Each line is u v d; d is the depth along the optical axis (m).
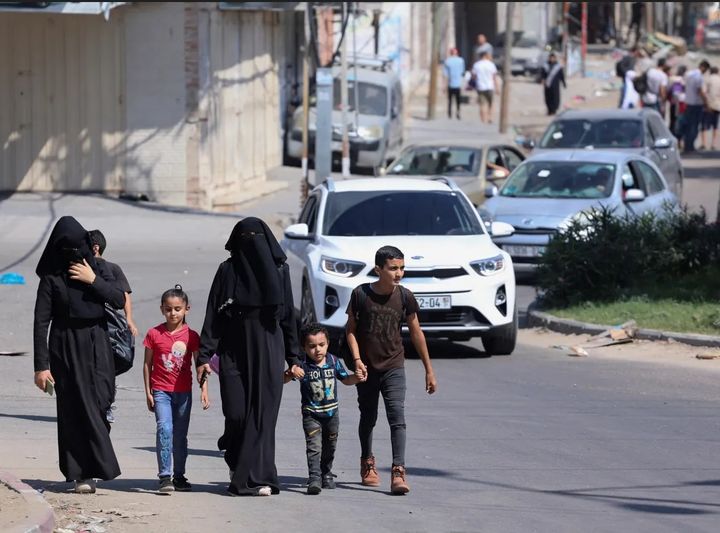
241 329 23.52
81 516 21.45
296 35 103.69
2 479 22.42
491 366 39.22
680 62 182.00
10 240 63.06
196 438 29.72
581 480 25.33
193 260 59.94
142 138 75.06
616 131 74.69
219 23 78.81
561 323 45.41
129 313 28.02
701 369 37.72
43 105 74.50
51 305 23.08
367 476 24.81
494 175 68.12
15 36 73.75
